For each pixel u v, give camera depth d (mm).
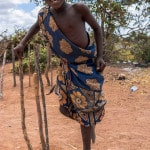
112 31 14125
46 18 3252
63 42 3217
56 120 6332
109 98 8203
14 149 4828
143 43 14539
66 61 3344
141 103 7695
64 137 5328
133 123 6109
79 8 3230
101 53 3420
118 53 14422
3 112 7074
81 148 4871
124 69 12562
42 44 13570
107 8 13758
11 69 12578
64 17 3195
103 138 5266
